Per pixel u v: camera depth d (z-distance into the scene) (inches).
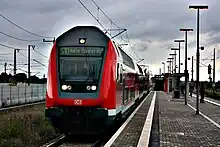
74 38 655.8
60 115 625.3
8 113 1164.5
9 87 1708.9
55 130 747.4
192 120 983.0
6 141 585.3
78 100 621.6
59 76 639.1
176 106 1566.2
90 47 649.6
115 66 655.1
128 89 925.8
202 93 1875.0
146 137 588.1
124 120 929.5
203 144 592.7
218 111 1316.4
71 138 679.7
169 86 3102.9
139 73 1482.5
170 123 901.2
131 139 597.9
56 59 648.4
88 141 651.5
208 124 892.0
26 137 641.0
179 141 619.8
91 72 637.3
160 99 2183.8
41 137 681.6
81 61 643.5
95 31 660.7
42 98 2317.9
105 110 623.2
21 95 1887.3
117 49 708.0
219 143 604.7
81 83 631.2
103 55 645.9
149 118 915.4
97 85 630.5
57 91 631.2
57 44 656.4
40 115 962.1
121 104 748.6
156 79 4003.4
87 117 624.1
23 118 852.0
